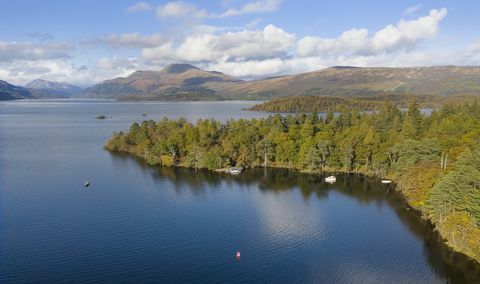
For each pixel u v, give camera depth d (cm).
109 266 9562
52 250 10356
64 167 19875
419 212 13150
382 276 9112
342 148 19138
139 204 14075
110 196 14988
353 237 11206
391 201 14462
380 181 17350
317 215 13012
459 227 10400
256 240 11012
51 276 9100
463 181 10738
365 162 19075
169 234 11419
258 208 13712
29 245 10625
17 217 12650
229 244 10762
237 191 15850
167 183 17038
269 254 10200
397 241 10894
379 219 12594
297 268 9494
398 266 9538
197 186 16562
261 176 18375
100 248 10494
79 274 9200
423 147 15925
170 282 8919
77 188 16038
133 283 8862
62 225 12012
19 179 17300
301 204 14175
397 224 12138
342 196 15150
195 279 9038
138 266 9575
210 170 19612
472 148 14700
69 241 10894
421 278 9000
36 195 15012
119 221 12381
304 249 10469
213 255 10138
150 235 11331
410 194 14338
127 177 18000
